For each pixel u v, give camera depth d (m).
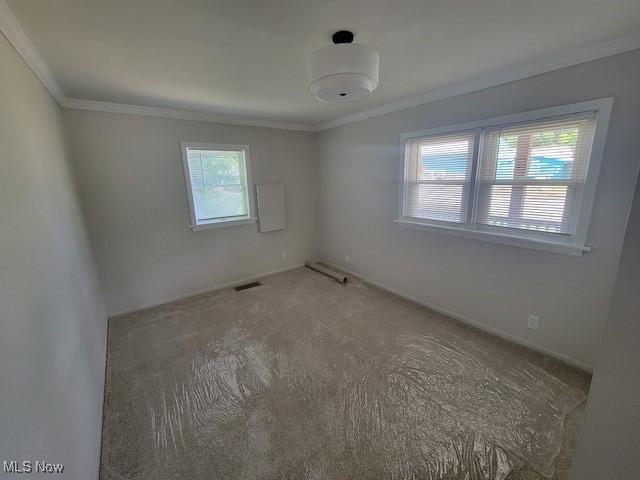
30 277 1.15
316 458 1.50
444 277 3.04
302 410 1.82
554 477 1.38
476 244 2.70
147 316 3.19
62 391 1.27
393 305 3.33
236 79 2.29
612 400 0.73
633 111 1.73
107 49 1.73
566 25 1.56
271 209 4.30
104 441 1.64
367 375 2.13
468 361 2.27
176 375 2.19
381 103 3.22
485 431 1.64
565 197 2.10
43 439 0.98
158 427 1.72
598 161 1.89
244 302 3.50
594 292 2.03
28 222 1.25
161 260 3.47
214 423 1.74
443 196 2.94
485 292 2.69
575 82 1.93
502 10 1.41
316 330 2.80
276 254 4.55
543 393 1.92
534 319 2.37
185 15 1.40
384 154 3.48
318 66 1.53
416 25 1.54
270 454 1.53
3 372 0.80
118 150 3.03
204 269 3.83
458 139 2.71
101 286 3.07
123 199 3.13
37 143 1.64
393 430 1.66
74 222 2.29
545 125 2.13
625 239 0.65
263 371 2.21
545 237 2.24
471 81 2.46
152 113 3.16
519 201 2.36
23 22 1.39
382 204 3.64
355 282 4.09
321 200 4.73
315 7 1.36
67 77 2.15
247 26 1.51
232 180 3.97
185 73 2.15
